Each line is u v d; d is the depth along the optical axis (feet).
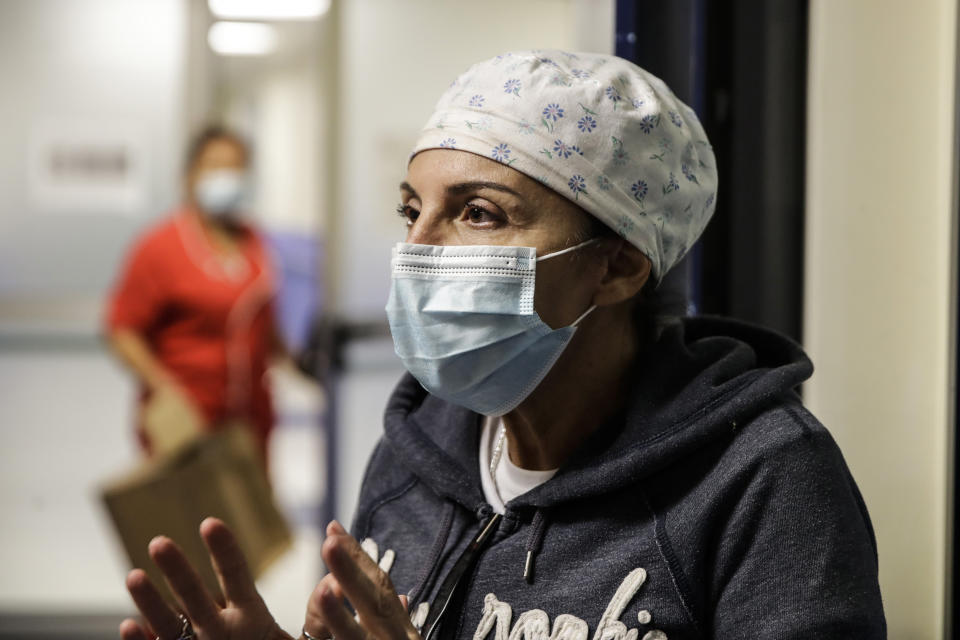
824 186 4.10
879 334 3.98
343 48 10.82
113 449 13.12
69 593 11.48
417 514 3.33
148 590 2.77
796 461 2.70
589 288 2.95
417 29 10.93
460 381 3.01
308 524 13.92
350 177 10.55
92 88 12.90
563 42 11.04
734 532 2.73
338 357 9.87
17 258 12.89
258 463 8.80
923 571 3.89
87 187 12.96
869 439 4.01
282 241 11.44
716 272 4.42
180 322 9.94
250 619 2.82
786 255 4.36
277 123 13.44
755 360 3.19
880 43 3.94
